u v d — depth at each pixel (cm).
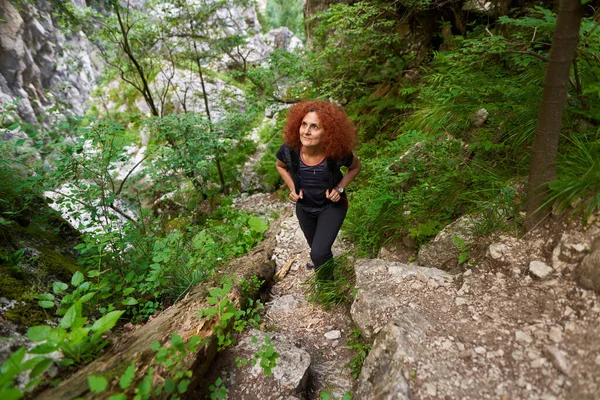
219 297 254
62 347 183
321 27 636
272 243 420
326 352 246
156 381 174
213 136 676
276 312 294
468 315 201
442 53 461
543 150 214
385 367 183
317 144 241
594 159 230
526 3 443
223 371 214
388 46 621
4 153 358
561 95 196
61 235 406
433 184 331
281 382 203
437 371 171
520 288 205
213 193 832
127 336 226
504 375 164
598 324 164
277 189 808
